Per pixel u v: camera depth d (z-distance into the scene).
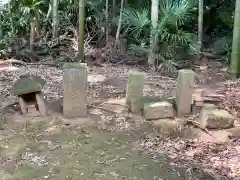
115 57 6.95
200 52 7.14
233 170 2.87
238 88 5.27
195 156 3.09
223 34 8.71
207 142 3.37
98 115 3.93
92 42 7.78
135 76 4.00
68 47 7.34
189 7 6.52
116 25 7.87
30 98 3.96
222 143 3.36
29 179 2.68
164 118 3.87
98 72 6.11
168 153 3.15
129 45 7.41
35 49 7.11
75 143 3.29
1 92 4.64
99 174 2.78
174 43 6.51
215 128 3.62
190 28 8.27
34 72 5.84
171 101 4.19
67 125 3.65
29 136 3.40
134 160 3.02
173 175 2.79
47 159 2.98
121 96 4.69
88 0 7.79
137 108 4.04
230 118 3.64
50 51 7.11
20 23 7.33
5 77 5.43
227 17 7.75
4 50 6.81
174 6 6.37
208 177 2.77
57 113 3.94
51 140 3.33
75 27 7.85
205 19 9.03
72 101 3.80
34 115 3.84
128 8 7.43
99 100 4.46
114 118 3.88
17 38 7.11
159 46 6.48
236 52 5.93
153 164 2.96
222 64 6.95
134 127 3.68
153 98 4.24
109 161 2.99
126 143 3.33
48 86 5.04
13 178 2.68
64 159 2.99
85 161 2.97
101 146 3.25
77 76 3.75
